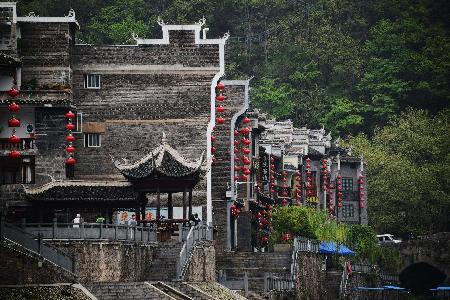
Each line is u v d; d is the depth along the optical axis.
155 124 129.75
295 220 152.50
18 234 90.81
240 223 150.12
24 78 124.88
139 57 130.00
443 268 185.12
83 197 112.94
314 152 184.62
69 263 95.12
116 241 102.00
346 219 195.75
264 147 161.88
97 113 129.25
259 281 127.50
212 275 119.38
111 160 128.88
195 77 130.12
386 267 182.88
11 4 123.62
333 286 154.38
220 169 141.75
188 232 111.69
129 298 93.25
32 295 86.44
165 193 124.94
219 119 130.50
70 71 126.50
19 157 114.31
